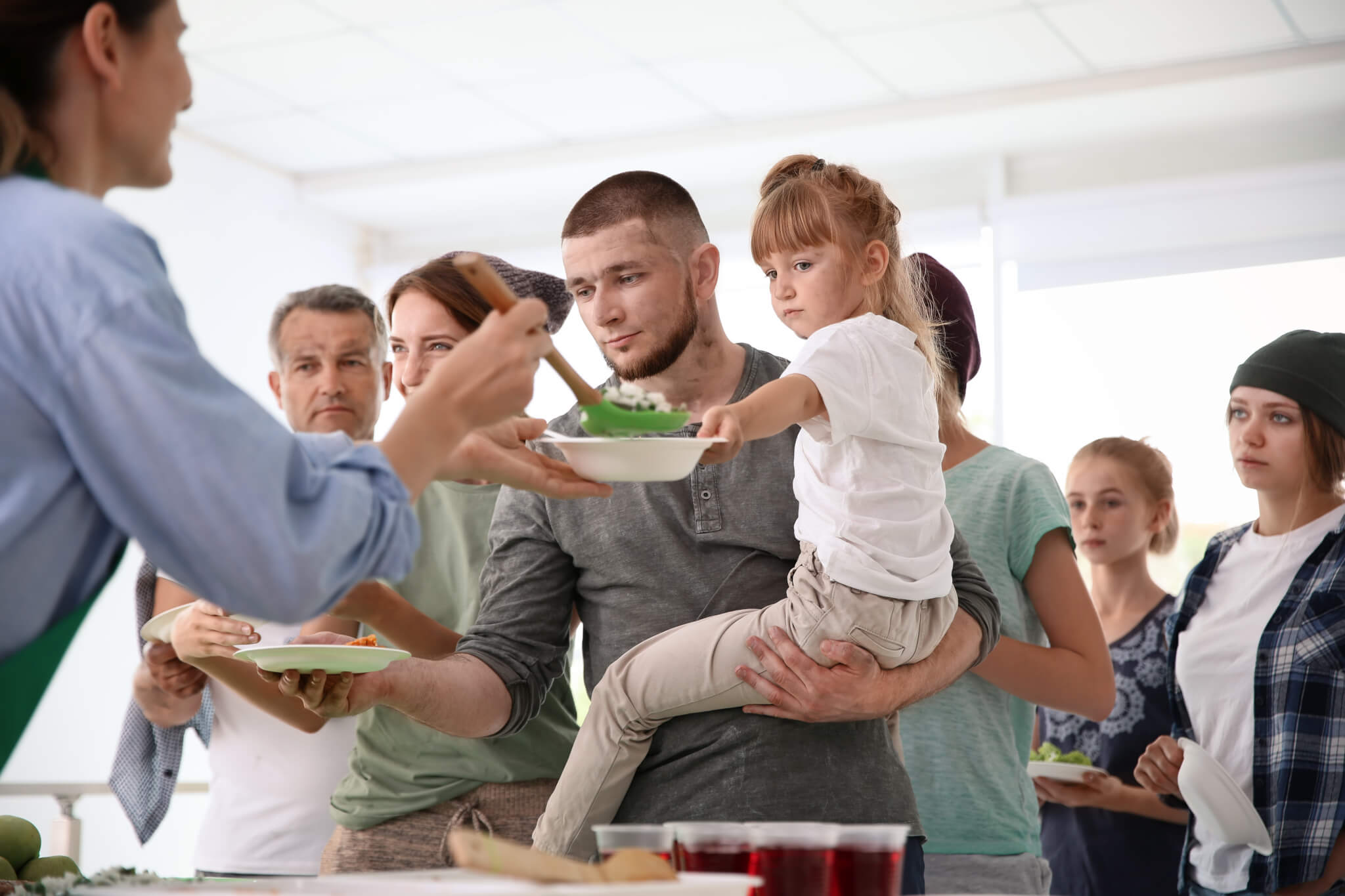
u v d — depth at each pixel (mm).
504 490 1822
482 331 1060
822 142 5617
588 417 1257
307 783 2129
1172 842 2562
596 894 819
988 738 2014
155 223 5555
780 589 1624
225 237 5934
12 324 884
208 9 4578
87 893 999
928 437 1588
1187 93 5051
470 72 5156
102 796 5062
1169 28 4688
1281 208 5359
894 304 1805
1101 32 4727
